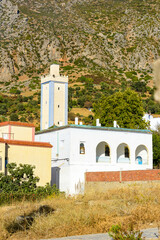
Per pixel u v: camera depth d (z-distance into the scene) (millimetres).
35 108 131500
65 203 25906
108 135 47625
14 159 37469
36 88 184125
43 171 39125
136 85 174875
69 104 138500
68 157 44812
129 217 20656
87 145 45906
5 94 168750
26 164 36906
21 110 129750
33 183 34969
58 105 88500
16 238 19188
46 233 19547
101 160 46906
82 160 45250
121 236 15578
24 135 44656
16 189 33656
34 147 38906
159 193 26328
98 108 72875
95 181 39438
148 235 17141
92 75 197750
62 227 20172
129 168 48531
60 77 89062
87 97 148000
